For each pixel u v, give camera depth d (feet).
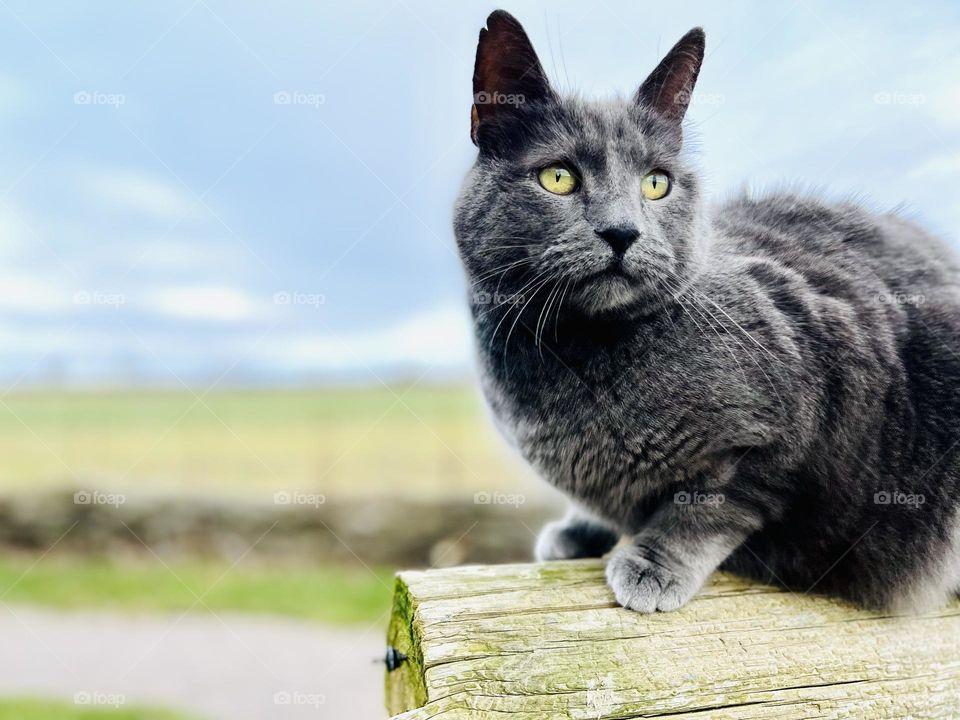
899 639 1.19
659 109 1.36
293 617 3.32
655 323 1.26
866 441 1.27
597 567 1.28
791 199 1.53
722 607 1.21
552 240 1.25
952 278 1.42
